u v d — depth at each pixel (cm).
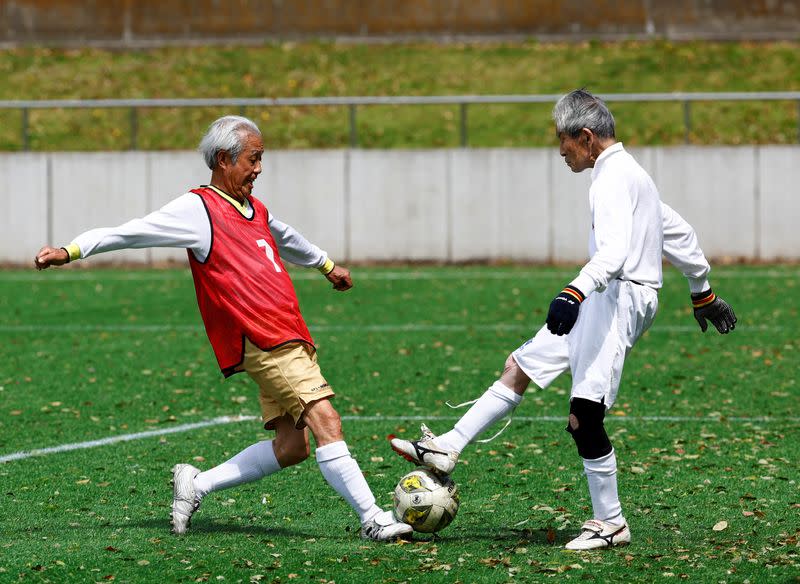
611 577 1817
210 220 2006
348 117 9088
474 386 3881
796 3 10850
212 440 3064
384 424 3278
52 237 8094
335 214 8000
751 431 3123
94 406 3547
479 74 10269
